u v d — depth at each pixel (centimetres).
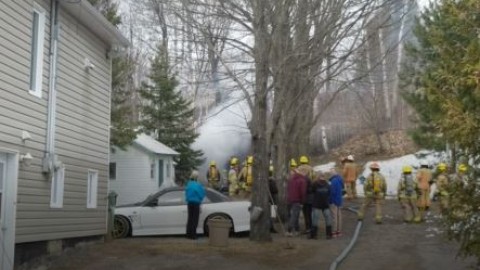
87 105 1536
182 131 3628
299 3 1583
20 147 1179
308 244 1550
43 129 1285
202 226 1747
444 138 862
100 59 1639
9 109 1135
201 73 2369
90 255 1388
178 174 3616
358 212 2120
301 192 1720
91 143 1567
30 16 1233
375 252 1446
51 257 1330
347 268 1273
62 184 1379
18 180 1176
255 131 1586
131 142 2783
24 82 1200
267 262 1330
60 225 1374
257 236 1573
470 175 848
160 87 3616
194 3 1567
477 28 848
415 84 2153
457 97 820
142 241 1614
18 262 1193
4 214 1145
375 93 4119
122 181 3045
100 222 1616
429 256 1380
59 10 1358
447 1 872
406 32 2100
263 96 1578
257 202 1579
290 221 1738
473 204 846
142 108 3662
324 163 4203
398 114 4578
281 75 1619
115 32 1599
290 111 1958
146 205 1766
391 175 3638
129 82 3706
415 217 1923
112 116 2658
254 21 1551
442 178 914
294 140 2067
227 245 1500
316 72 1819
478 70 783
